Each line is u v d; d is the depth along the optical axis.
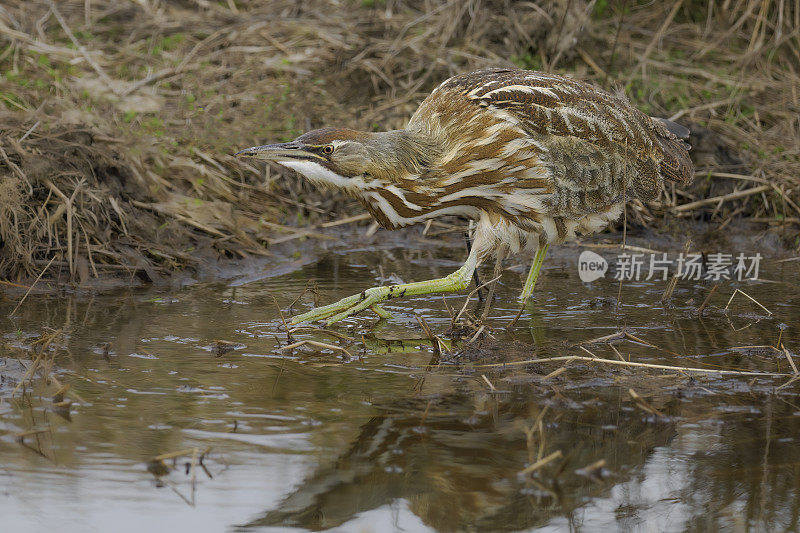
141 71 15.72
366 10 17.83
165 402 7.76
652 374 8.55
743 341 9.55
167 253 12.22
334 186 9.97
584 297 11.23
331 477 6.52
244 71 15.85
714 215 14.66
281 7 18.25
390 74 16.34
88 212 12.02
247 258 12.76
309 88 15.55
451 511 6.14
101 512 6.04
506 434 7.19
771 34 18.19
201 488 6.36
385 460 6.76
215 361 8.80
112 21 17.44
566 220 10.73
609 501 6.28
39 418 7.40
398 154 9.91
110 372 8.44
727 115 16.03
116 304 10.69
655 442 7.11
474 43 16.89
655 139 11.39
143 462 6.72
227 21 17.59
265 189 14.39
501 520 6.06
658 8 18.47
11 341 9.21
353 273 12.21
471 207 10.42
